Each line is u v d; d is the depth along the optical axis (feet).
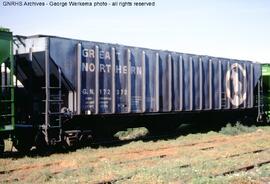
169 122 66.64
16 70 49.01
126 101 55.88
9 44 42.65
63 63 48.08
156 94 59.98
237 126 74.43
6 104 42.80
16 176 33.99
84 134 50.98
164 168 35.83
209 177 32.55
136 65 57.26
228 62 74.90
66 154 46.34
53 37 47.29
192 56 66.95
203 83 69.10
